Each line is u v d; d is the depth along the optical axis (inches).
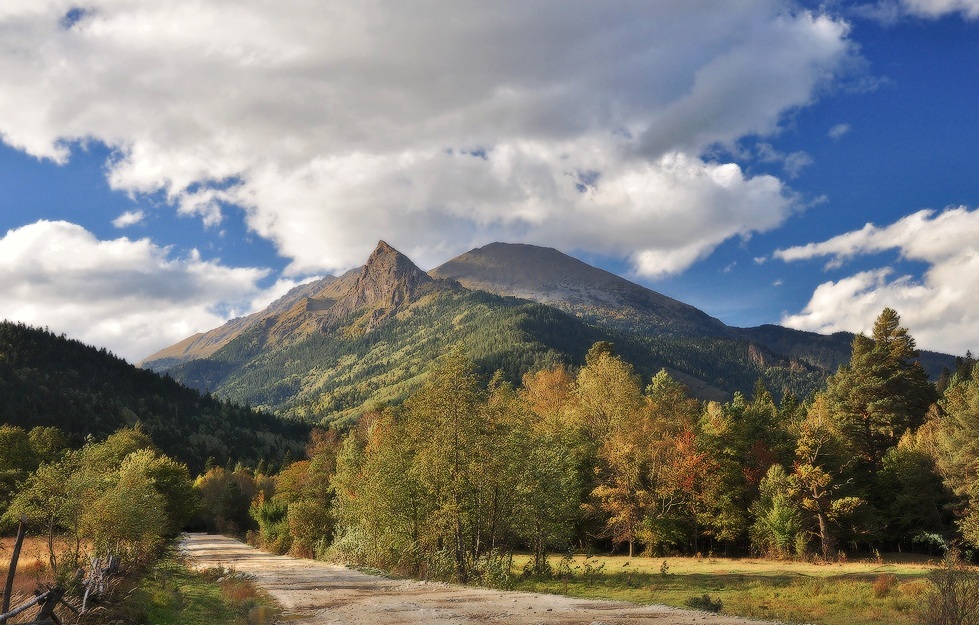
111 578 890.7
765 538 2719.0
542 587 1568.7
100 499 1307.8
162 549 1676.9
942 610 640.4
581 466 3127.5
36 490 1293.1
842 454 2834.6
